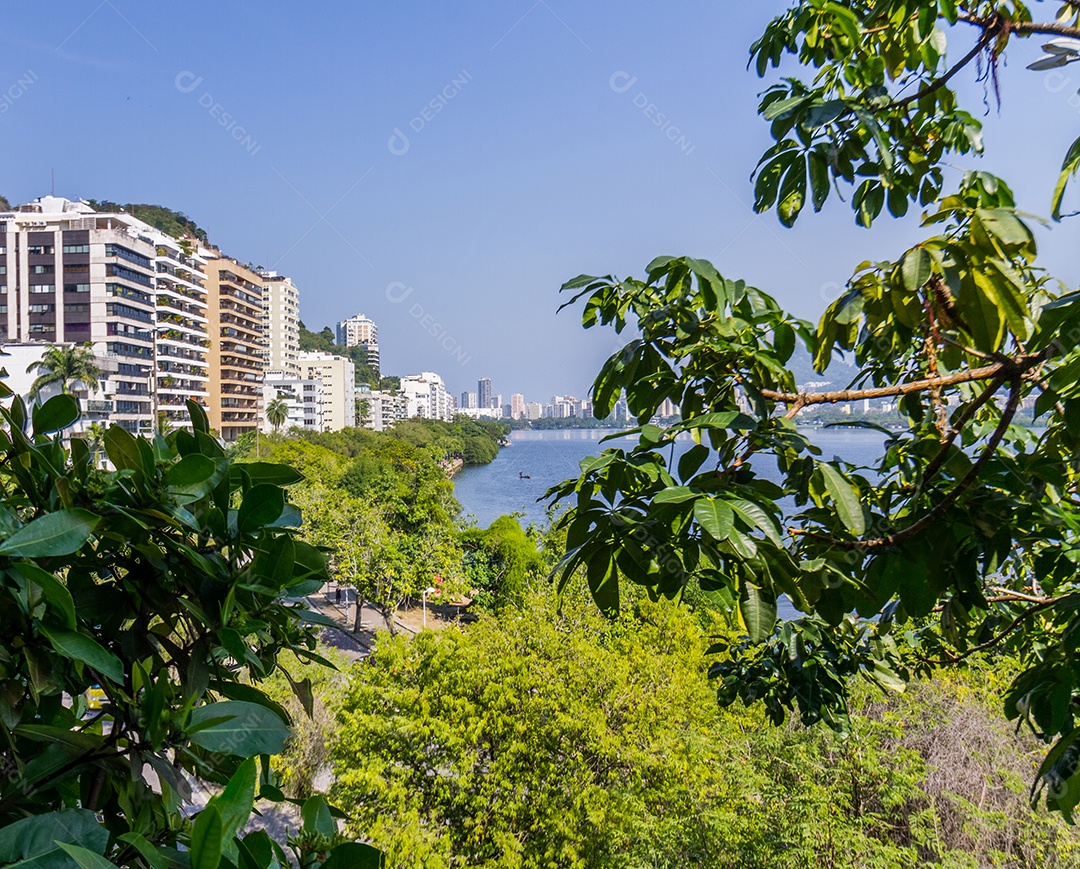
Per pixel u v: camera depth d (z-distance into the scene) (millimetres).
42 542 1068
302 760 14500
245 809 950
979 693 12828
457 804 12508
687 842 10344
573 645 14602
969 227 1881
